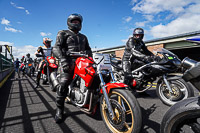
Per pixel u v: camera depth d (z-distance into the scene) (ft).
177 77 9.81
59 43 8.24
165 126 4.23
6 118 8.29
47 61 15.05
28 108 10.08
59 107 8.09
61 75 8.12
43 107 10.31
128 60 12.51
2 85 20.85
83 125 7.41
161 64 10.32
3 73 28.86
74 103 7.74
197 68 3.53
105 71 7.02
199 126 3.94
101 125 7.43
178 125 4.16
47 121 7.90
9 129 6.95
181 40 32.07
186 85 9.83
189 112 3.76
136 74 12.28
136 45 12.78
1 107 10.32
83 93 7.23
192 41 3.98
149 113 9.08
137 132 5.24
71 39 8.46
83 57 7.47
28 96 13.73
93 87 7.13
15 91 16.21
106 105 6.80
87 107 7.49
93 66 7.00
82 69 7.13
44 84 21.22
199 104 3.71
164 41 35.04
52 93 15.11
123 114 5.94
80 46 8.75
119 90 6.05
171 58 10.02
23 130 6.86
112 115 5.99
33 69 36.24
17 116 8.59
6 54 41.81
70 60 8.43
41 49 17.13
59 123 7.64
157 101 11.80
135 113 5.28
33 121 7.89
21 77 34.47
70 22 8.51
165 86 10.98
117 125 6.21
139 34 12.05
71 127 7.19
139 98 12.80
